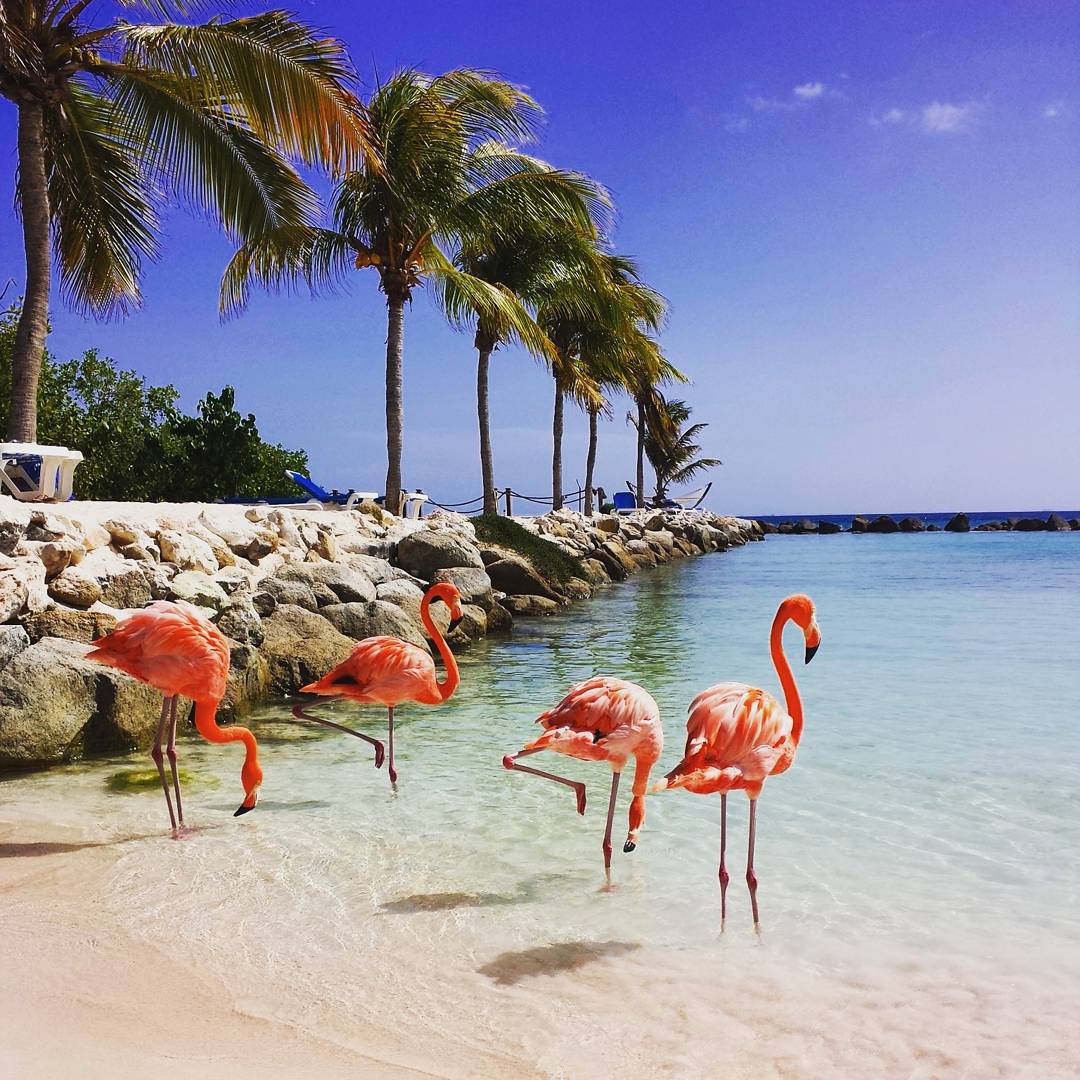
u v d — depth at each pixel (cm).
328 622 1170
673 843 579
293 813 639
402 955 424
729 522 5956
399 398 2064
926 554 4088
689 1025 364
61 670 782
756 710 441
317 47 1326
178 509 1485
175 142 1398
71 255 1543
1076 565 3216
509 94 1994
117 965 405
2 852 552
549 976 405
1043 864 539
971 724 895
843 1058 340
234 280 1898
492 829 606
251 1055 331
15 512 940
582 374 3297
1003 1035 357
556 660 1319
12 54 1180
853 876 523
